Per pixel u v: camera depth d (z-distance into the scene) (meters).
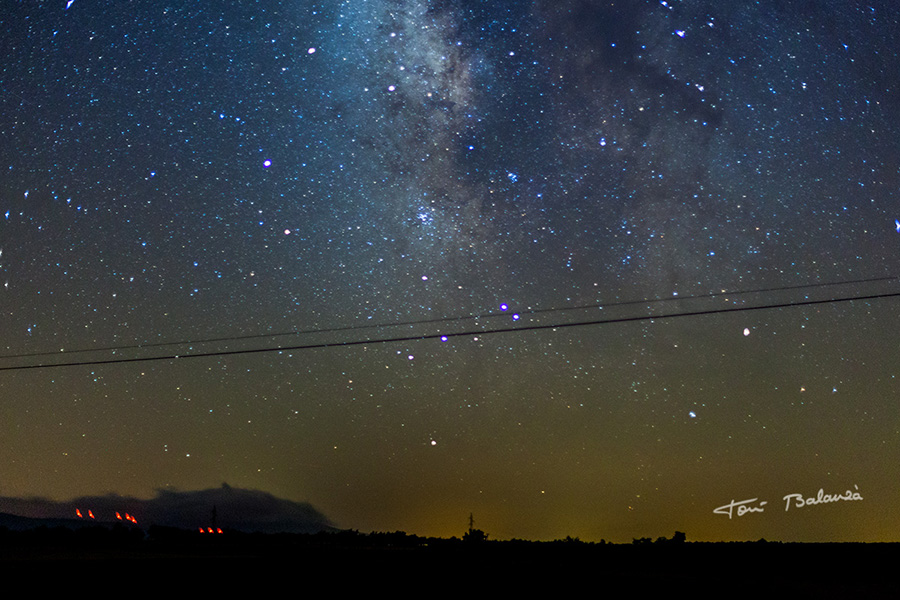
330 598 10.31
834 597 10.50
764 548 16.30
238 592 10.84
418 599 10.28
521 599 10.29
